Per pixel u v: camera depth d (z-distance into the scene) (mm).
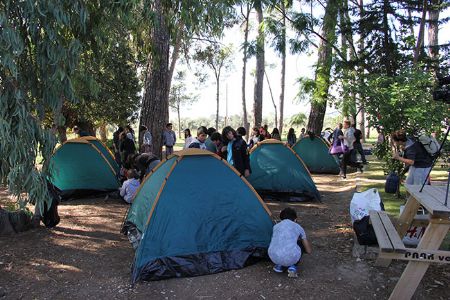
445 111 8156
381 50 12172
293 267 4844
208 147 9125
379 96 8453
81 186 9609
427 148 6969
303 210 8391
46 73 4832
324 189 10922
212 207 5441
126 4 5574
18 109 4195
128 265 5359
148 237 5086
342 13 13539
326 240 6207
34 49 4910
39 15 4402
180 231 5176
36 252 5812
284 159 9586
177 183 5492
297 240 5023
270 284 4680
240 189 5727
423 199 3957
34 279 4910
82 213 8211
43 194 4734
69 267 5289
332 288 4523
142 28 7469
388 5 12195
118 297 4438
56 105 5059
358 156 14188
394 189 8602
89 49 6402
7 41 3891
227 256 5203
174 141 16297
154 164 8195
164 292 4551
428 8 12266
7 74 4309
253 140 14844
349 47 14148
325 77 12078
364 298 4285
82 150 9859
